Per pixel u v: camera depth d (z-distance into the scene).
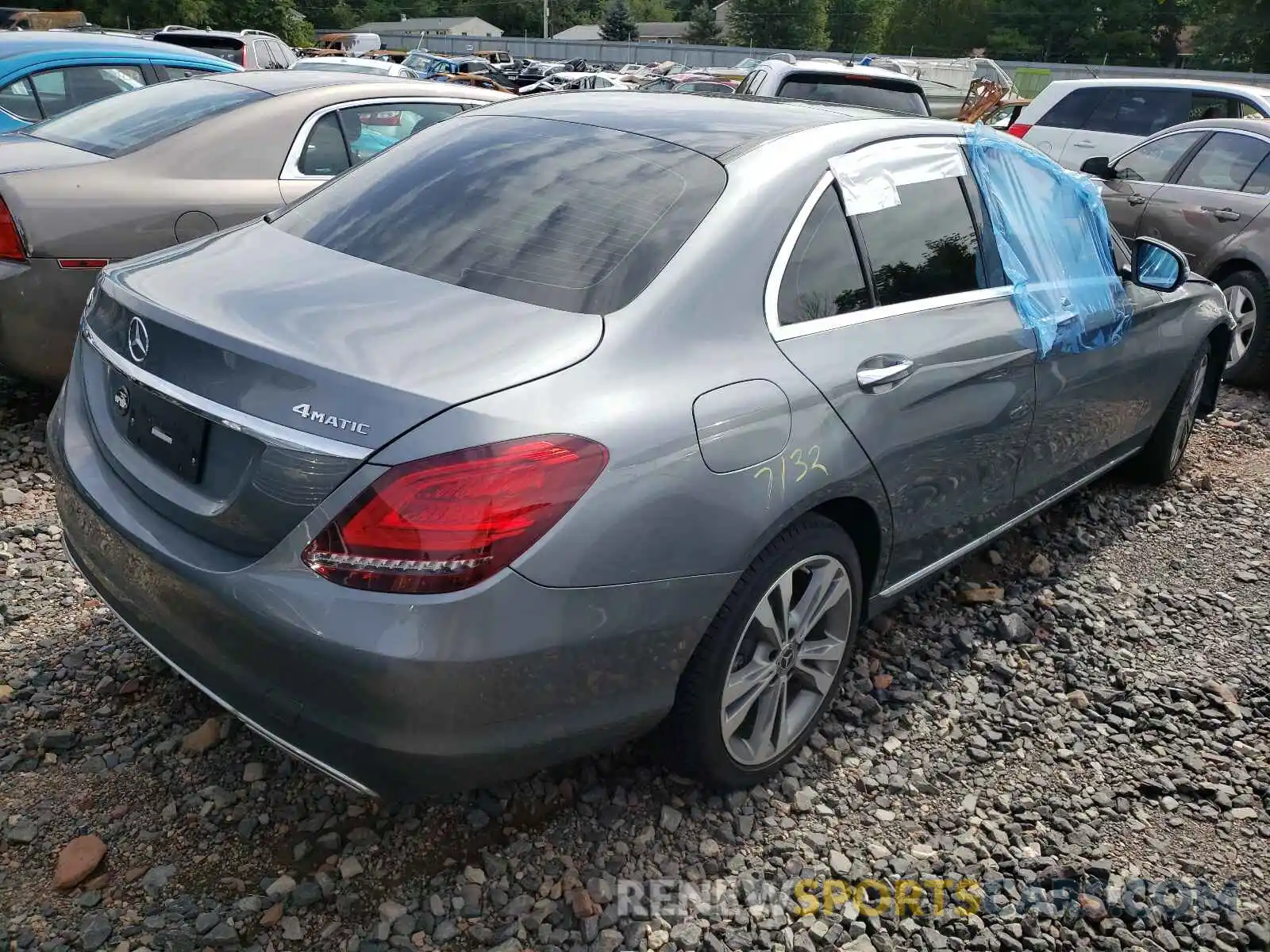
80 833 2.47
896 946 2.41
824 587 2.76
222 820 2.54
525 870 2.48
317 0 108.69
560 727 2.21
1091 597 4.03
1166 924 2.54
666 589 2.25
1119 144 9.85
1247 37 70.25
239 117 4.84
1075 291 3.70
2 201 4.06
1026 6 82.19
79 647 3.14
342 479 1.99
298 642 2.02
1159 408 4.61
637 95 3.37
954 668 3.49
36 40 6.93
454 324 2.25
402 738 2.03
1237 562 4.43
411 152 3.11
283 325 2.21
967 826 2.79
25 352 4.21
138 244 4.39
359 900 2.37
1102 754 3.13
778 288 2.61
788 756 2.87
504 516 1.99
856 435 2.68
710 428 2.31
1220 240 7.00
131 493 2.38
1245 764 3.13
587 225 2.57
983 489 3.37
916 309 3.02
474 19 105.19
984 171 3.44
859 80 9.21
